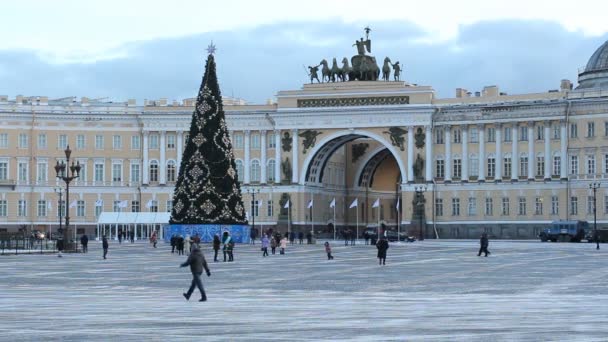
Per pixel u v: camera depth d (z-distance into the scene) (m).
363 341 29.88
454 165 155.88
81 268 72.25
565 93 149.75
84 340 30.45
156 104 168.50
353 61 162.38
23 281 58.75
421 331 32.50
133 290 52.28
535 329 32.84
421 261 82.44
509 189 152.50
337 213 171.38
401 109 156.00
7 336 31.48
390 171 182.50
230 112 163.50
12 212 162.75
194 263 45.47
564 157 149.25
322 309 40.91
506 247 116.75
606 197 146.12
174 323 35.38
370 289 52.50
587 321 35.41
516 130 152.38
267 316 37.94
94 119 164.75
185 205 123.44
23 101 166.38
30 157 163.25
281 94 161.88
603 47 157.50
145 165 164.75
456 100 155.12
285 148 161.62
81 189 164.75
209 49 124.75
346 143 171.50
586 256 91.25
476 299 45.75
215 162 123.19
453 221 155.25
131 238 144.62
